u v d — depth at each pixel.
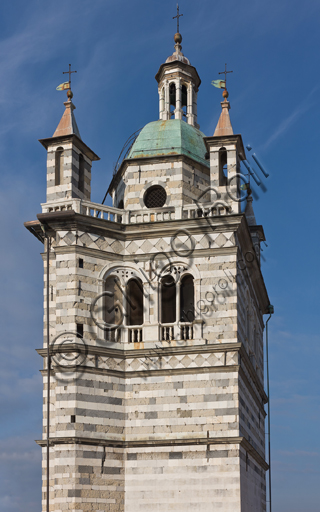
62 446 37.16
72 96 44.03
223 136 42.16
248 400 42.38
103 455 37.72
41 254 42.19
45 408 39.97
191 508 36.81
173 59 51.41
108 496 37.31
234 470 36.75
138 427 38.59
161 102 51.62
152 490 37.47
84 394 38.06
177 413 38.25
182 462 37.50
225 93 43.91
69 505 36.25
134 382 39.28
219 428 37.53
